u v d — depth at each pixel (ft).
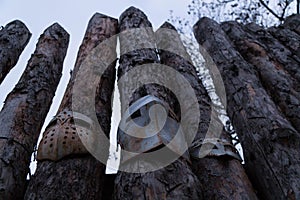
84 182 5.03
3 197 5.14
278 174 5.16
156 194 4.23
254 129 6.04
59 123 5.69
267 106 6.34
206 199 5.11
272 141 5.55
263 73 8.16
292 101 6.89
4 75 8.34
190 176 4.78
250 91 6.83
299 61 8.89
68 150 5.30
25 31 10.04
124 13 11.62
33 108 6.94
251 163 6.01
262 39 10.23
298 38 10.64
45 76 8.04
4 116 6.39
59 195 4.68
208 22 10.73
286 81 7.59
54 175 4.99
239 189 5.13
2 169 5.36
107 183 5.97
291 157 5.20
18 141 6.02
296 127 6.44
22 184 5.76
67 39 10.73
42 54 8.77
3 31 9.40
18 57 9.41
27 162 6.13
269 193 5.36
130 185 4.49
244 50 9.33
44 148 5.35
